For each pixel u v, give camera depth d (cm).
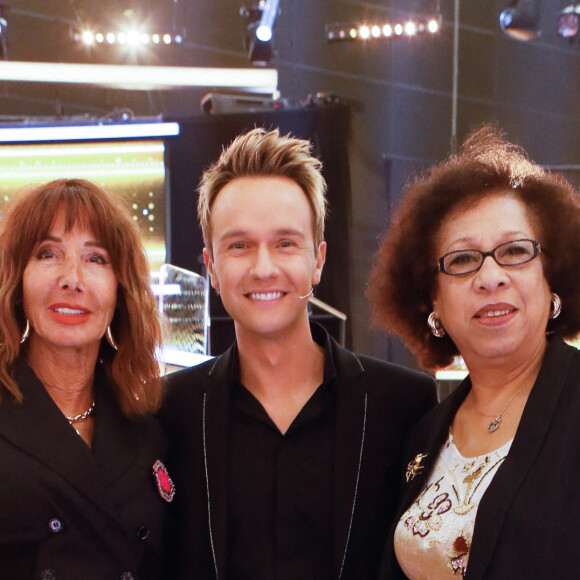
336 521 176
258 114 528
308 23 975
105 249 170
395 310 179
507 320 150
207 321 315
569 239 155
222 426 184
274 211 179
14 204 168
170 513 185
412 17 921
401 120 1009
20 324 168
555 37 1009
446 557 145
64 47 912
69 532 154
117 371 177
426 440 173
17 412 159
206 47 954
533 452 139
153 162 536
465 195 159
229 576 176
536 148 1025
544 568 129
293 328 185
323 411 187
